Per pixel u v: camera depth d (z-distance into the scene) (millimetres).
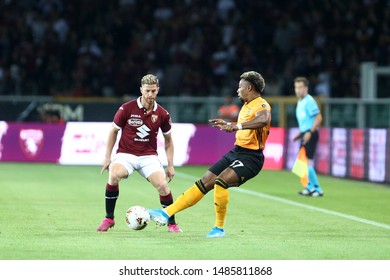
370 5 117188
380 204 58125
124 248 37375
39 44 111812
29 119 95312
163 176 42312
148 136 42250
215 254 36312
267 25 116625
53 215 49250
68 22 117000
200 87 109312
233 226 45719
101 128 92938
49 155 93250
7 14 114062
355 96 107125
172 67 110312
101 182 71875
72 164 92750
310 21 116625
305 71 108938
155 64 112375
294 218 49750
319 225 46750
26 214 49562
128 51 112750
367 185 72938
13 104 94938
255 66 111750
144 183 71875
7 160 93562
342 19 116438
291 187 70000
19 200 57219
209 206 54719
